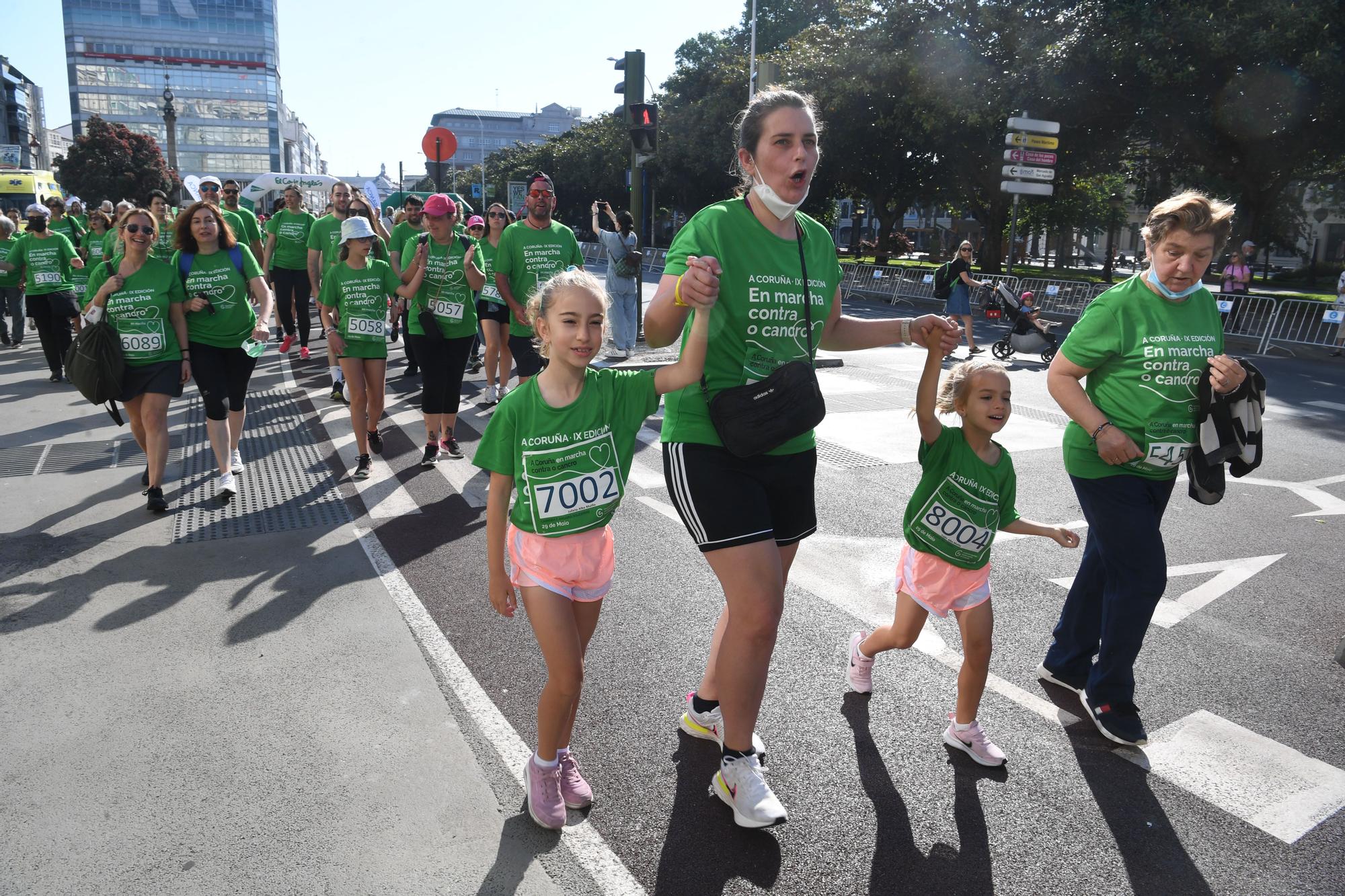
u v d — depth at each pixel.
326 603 4.32
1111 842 2.70
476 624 4.09
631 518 5.71
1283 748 3.24
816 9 48.94
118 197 61.75
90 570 4.70
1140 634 3.19
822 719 3.37
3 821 2.71
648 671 3.71
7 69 111.75
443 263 6.54
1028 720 3.42
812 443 2.80
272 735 3.19
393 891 2.43
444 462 6.85
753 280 2.59
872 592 4.59
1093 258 62.88
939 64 25.61
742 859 2.58
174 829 2.68
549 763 2.69
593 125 67.88
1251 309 17.98
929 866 2.58
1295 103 18.77
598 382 2.68
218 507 5.74
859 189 39.34
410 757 3.07
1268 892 2.50
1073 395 3.23
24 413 8.36
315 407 8.69
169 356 5.59
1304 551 5.37
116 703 3.39
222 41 124.31
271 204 32.97
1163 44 19.38
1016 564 5.06
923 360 12.77
